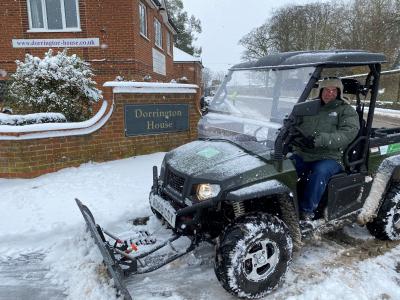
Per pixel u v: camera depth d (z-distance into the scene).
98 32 11.62
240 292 2.78
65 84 6.63
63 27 11.60
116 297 2.85
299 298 2.91
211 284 3.14
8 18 11.32
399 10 25.58
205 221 3.02
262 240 2.83
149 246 3.61
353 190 3.48
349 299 2.89
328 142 3.15
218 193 2.77
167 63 20.55
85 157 6.24
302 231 3.17
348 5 34.09
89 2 11.41
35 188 5.18
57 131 5.82
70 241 3.73
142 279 3.20
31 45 11.50
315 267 3.35
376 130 4.13
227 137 3.57
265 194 2.78
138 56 12.39
